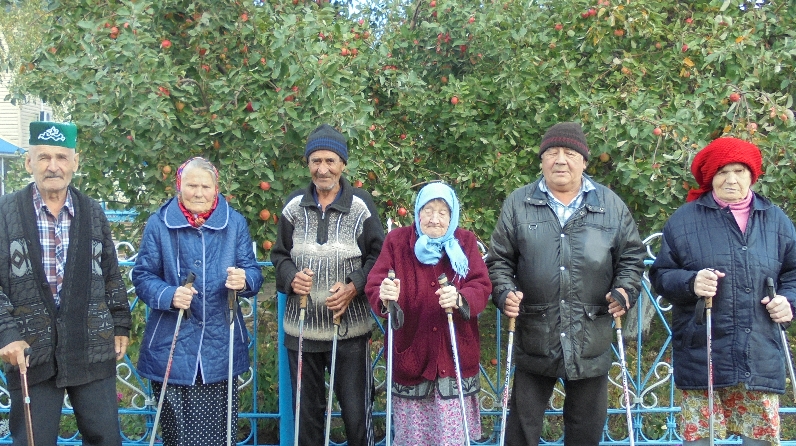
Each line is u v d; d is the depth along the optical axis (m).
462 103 4.95
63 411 3.96
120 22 4.07
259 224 4.47
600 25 4.83
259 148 4.27
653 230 4.52
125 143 4.17
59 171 2.88
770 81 4.86
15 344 2.76
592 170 4.86
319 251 3.34
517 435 3.25
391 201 4.67
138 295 3.19
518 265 3.21
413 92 5.12
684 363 3.10
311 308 3.34
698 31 4.75
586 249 3.07
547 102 4.91
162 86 4.16
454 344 2.97
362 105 4.41
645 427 4.19
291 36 4.12
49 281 2.92
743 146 3.02
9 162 5.96
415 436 3.10
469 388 3.14
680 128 4.27
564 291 3.08
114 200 4.61
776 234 3.04
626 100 4.63
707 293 2.90
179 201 3.28
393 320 2.95
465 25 5.10
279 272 3.36
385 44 5.39
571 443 3.27
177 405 3.19
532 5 5.15
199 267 3.19
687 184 4.31
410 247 3.19
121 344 3.16
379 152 4.87
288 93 4.17
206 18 4.29
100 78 4.00
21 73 4.63
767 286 2.95
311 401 3.42
